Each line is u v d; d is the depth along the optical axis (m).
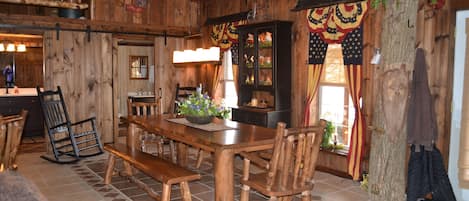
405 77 2.38
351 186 4.51
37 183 4.66
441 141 3.95
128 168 4.87
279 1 5.78
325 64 5.38
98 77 6.83
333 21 4.93
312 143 3.21
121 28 6.95
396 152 2.45
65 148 6.53
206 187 4.52
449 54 3.87
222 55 6.91
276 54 5.40
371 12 4.53
